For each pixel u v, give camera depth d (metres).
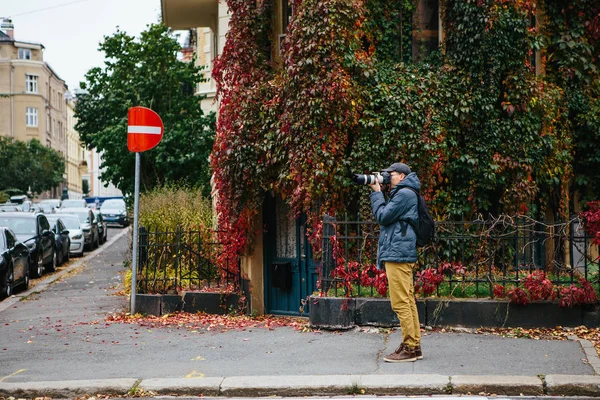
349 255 11.34
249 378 7.09
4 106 82.50
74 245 26.14
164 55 24.44
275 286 11.91
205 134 23.23
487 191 11.80
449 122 11.70
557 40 12.31
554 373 7.13
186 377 7.30
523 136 11.70
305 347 8.70
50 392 7.04
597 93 12.38
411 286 7.85
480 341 8.71
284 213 12.12
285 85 11.31
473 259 11.36
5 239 15.97
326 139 11.01
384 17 12.04
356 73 11.35
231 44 12.09
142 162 23.52
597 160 12.22
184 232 12.26
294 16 11.28
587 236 9.62
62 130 95.12
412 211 7.70
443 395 6.71
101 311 12.45
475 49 11.59
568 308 9.29
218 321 11.03
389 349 8.41
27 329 10.77
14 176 63.84
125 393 7.00
